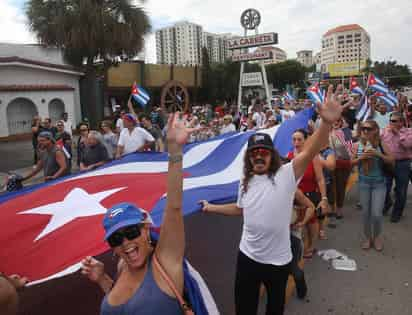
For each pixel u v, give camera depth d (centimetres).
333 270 455
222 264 400
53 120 2309
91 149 645
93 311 310
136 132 660
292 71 6169
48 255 255
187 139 188
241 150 484
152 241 197
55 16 1842
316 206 439
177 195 186
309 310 373
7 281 198
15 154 1577
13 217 312
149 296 176
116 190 356
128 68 2845
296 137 432
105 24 1842
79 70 2303
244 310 289
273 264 268
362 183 496
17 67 2133
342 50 13375
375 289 409
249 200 269
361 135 494
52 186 385
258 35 2416
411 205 690
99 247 246
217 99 3656
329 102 237
